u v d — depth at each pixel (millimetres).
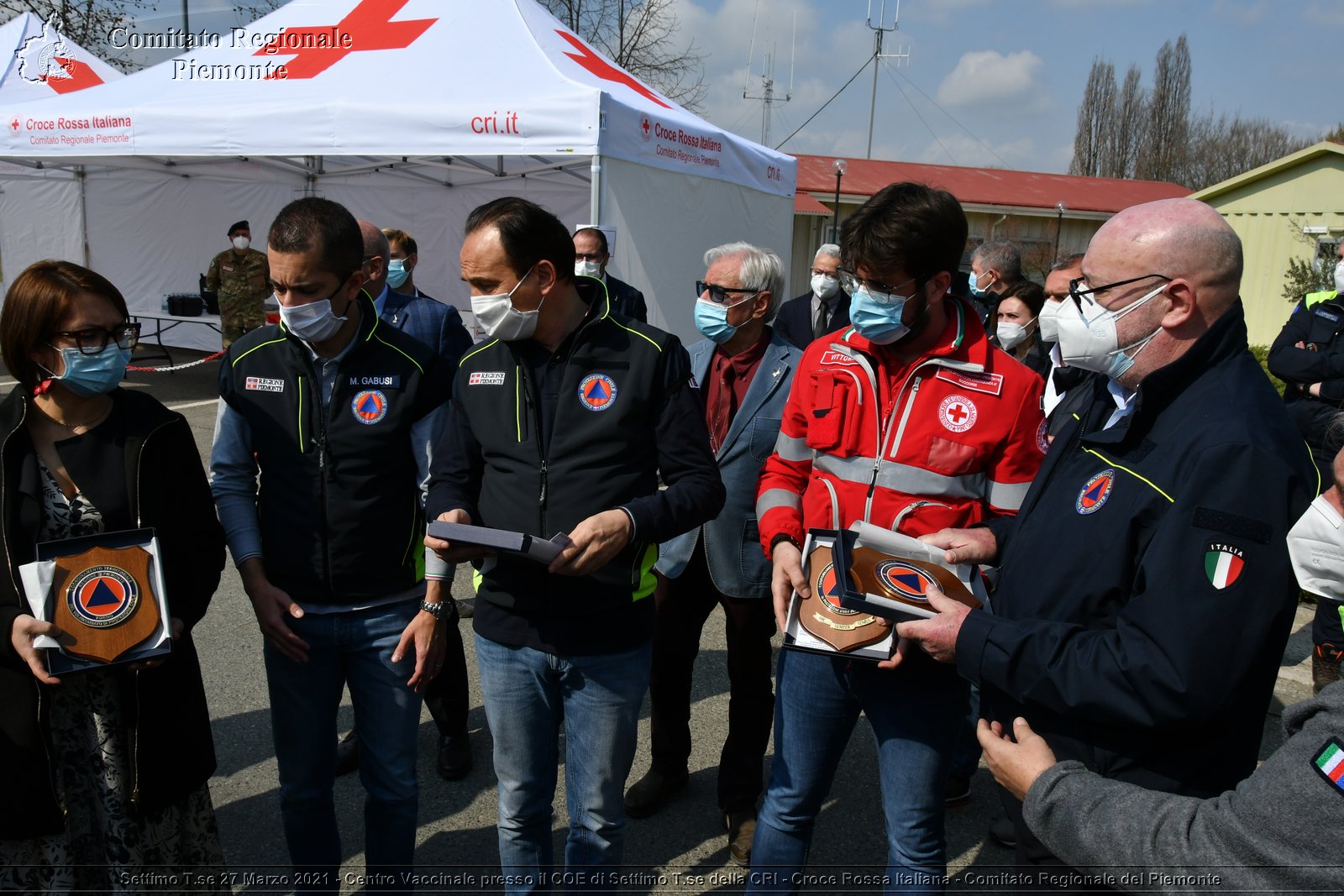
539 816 2150
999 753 1539
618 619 2059
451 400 2264
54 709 1998
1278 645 1381
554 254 1985
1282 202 12922
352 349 2242
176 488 2076
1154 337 1564
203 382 11164
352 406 2234
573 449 2027
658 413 2105
